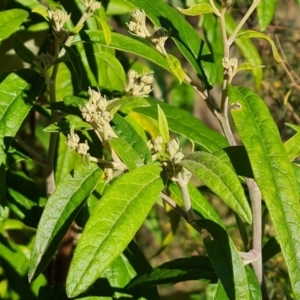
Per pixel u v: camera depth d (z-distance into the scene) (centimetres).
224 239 46
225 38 47
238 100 45
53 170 64
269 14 69
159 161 47
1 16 60
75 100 54
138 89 52
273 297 79
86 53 68
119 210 42
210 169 42
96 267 40
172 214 73
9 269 64
